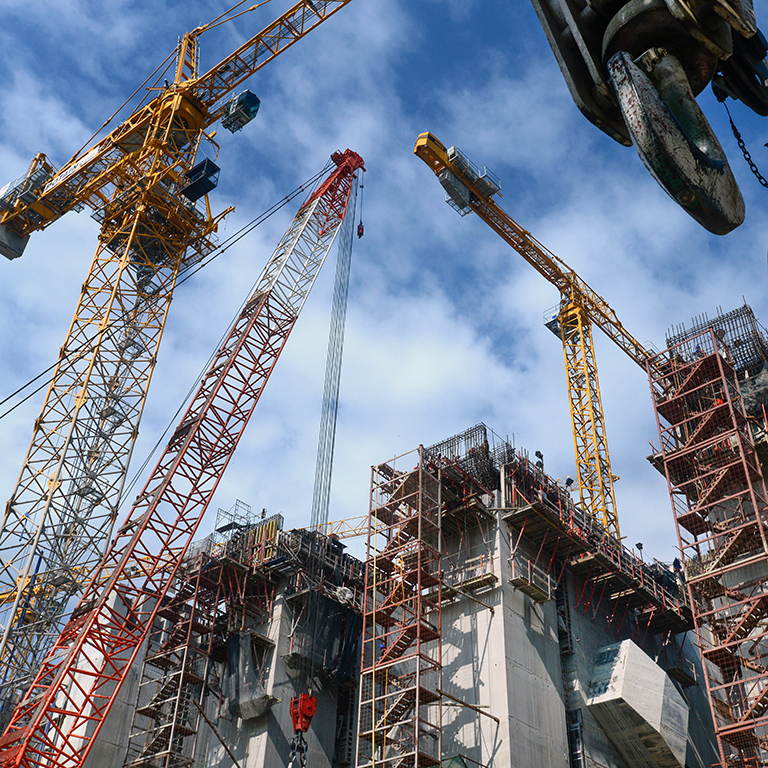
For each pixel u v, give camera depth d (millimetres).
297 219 97062
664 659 88375
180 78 101812
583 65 7570
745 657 68500
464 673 71250
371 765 66312
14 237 104125
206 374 84062
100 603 72625
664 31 7086
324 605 88688
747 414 79250
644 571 88500
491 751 65938
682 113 7008
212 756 83062
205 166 94562
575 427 121250
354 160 103000
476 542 77562
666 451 79688
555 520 76938
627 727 72875
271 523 91062
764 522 70625
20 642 78938
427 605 73562
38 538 82125
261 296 89750
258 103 98000
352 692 89000
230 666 84500
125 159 97500
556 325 132375
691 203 6699
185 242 99562
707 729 88000
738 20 6500
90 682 82312
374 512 76812
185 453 79062
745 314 86000
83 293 94812
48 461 86438
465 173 117312
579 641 78312
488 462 80750
